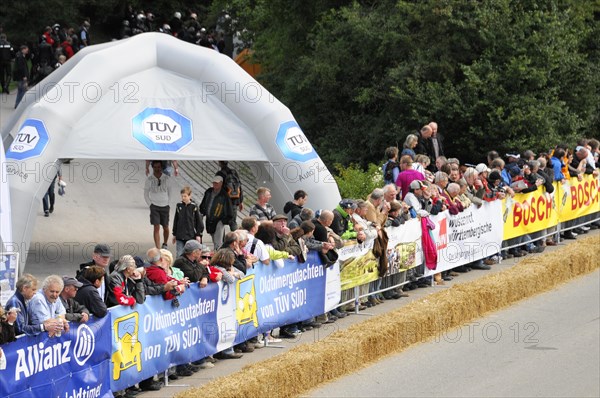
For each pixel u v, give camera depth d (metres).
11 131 60.47
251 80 57.03
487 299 47.38
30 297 28.55
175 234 53.81
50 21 134.12
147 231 64.38
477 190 55.28
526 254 60.12
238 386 31.77
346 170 72.69
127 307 31.78
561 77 84.19
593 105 86.81
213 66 56.50
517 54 81.31
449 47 83.06
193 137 55.03
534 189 59.47
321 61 88.50
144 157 53.44
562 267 54.06
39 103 52.47
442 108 80.12
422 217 50.16
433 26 83.00
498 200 56.81
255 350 39.25
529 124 79.31
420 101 82.00
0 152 42.97
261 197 48.94
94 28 151.62
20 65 94.94
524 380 37.16
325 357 36.28
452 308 44.44
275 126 55.94
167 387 34.03
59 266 53.69
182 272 35.09
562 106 83.88
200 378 35.19
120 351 31.50
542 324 45.50
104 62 54.41
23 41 132.62
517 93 80.81
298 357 35.50
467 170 55.38
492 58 81.69
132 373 32.12
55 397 28.45
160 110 54.94
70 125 52.59
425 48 83.94
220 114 56.16
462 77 84.00
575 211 65.06
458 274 54.50
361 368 38.31
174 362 34.31
